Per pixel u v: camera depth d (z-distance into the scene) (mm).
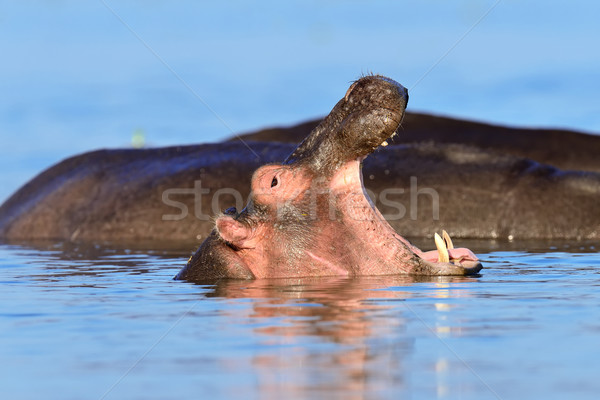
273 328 23359
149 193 54750
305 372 19156
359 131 31375
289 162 33156
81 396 18016
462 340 21703
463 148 54594
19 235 56281
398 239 32656
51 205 56750
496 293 28500
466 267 32938
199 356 20688
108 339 22641
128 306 27375
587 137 67250
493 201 51688
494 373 18984
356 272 32531
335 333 22625
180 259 42094
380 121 31078
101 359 20703
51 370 19875
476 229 51375
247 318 24875
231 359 20344
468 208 51688
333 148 32312
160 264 39906
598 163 64188
